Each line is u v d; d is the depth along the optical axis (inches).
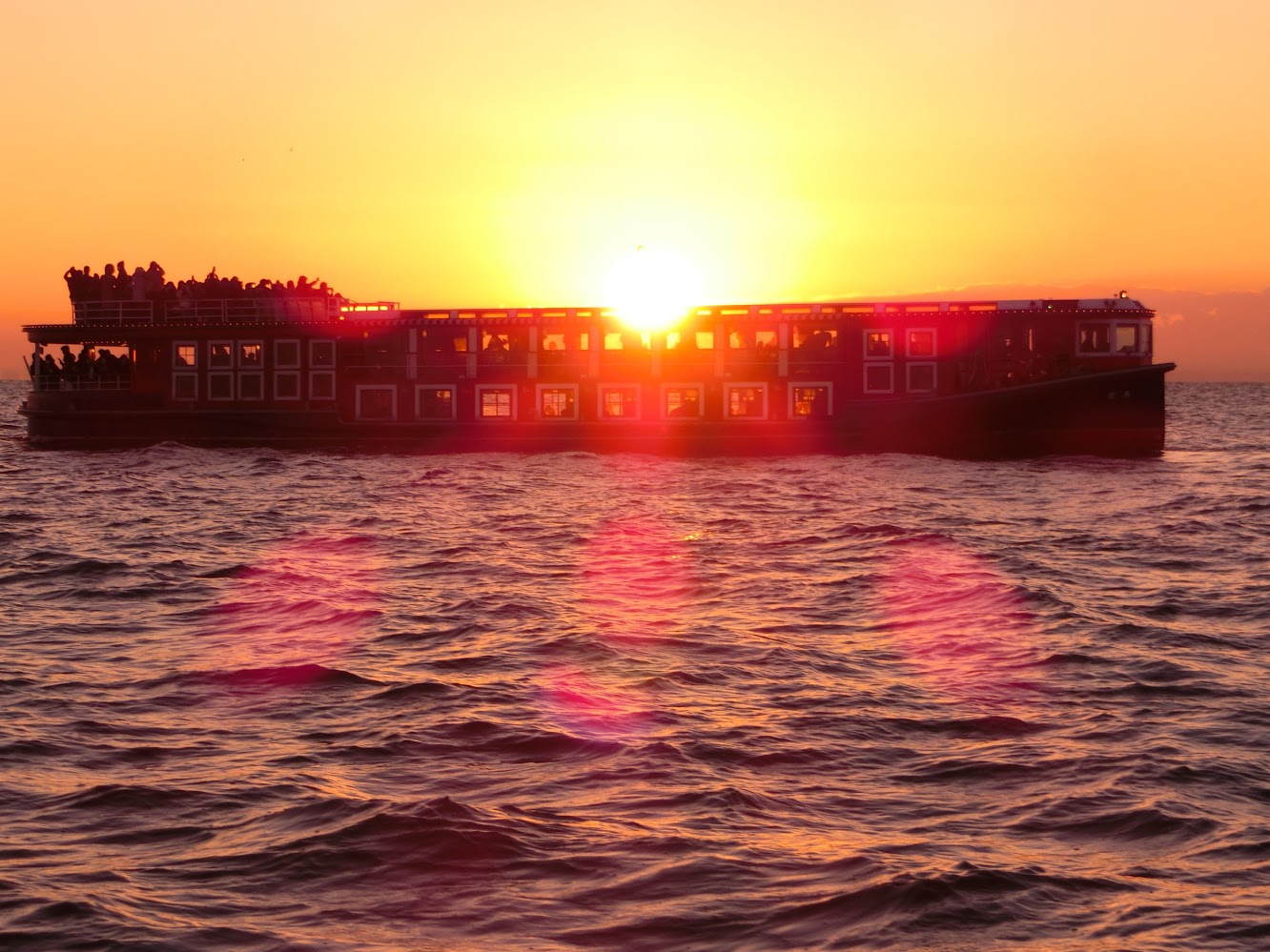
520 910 512.1
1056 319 3181.6
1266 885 531.2
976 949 479.8
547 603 1195.3
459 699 829.8
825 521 1871.3
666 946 483.5
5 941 485.1
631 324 3331.7
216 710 807.1
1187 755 702.5
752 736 746.8
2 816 615.2
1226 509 2031.3
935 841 581.6
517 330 3385.8
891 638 1022.4
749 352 3275.1
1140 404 3075.8
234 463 3088.1
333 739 743.1
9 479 2696.9
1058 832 593.6
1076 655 948.0
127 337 3597.4
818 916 505.4
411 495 2364.7
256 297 3595.0
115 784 657.6
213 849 573.0
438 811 607.5
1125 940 485.4
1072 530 1774.1
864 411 3198.8
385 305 3631.9
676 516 1975.9
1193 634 1028.5
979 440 3137.3
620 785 658.2
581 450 3361.2
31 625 1092.5
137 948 479.5
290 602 1195.9
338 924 500.4
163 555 1535.4
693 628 1068.5
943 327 3198.8
